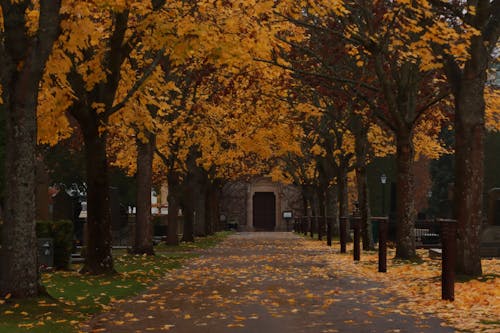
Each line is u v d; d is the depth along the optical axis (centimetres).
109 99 1772
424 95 2662
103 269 1809
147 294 1416
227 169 6103
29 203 1161
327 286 1566
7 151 1154
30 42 1131
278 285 1591
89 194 1814
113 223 3244
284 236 5841
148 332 956
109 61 1736
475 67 1642
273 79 2672
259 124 3200
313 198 6106
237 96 2980
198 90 3148
